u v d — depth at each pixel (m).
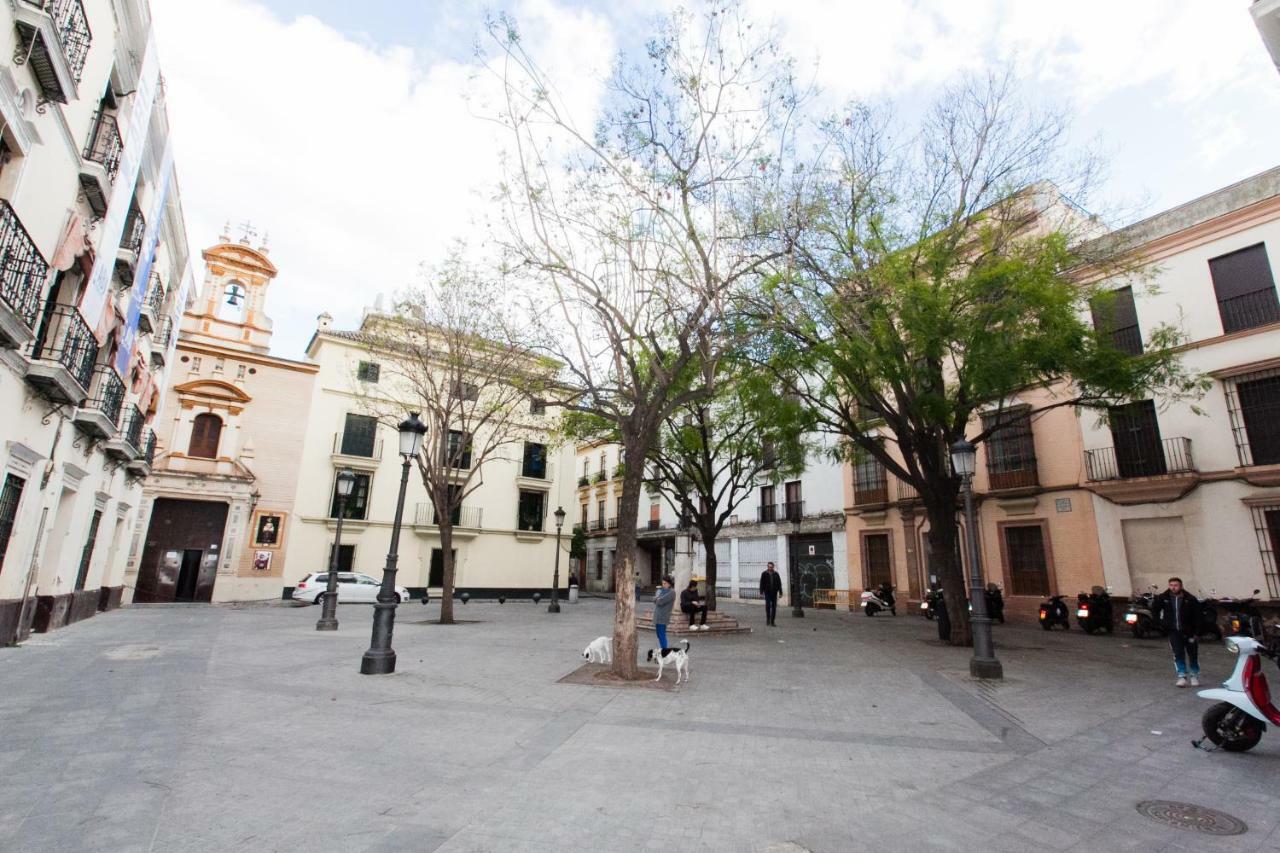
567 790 4.54
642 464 9.88
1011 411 15.52
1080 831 3.96
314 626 15.88
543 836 3.73
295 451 28.67
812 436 25.47
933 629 17.64
